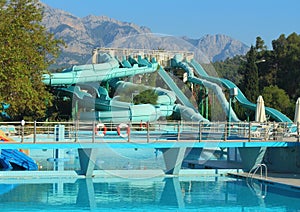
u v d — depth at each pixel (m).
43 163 26.36
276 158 24.38
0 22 28.94
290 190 19.38
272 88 53.44
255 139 23.44
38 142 20.98
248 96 53.09
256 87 53.56
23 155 24.58
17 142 20.88
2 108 29.11
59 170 23.16
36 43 31.94
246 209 16.03
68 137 24.06
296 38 66.38
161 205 16.56
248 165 23.55
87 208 15.94
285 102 51.22
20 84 27.17
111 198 17.56
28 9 31.41
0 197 17.36
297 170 22.98
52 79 36.50
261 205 16.62
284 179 20.98
